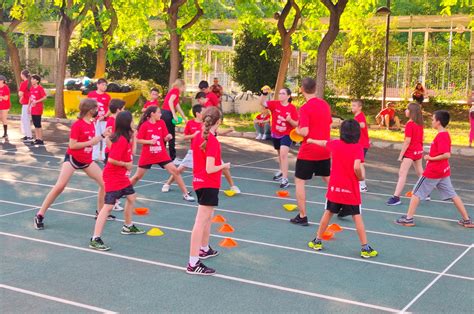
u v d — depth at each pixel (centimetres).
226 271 773
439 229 1012
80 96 2905
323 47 2370
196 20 2714
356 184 839
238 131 2312
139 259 817
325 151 990
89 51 3741
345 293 702
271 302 669
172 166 1160
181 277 747
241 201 1195
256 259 826
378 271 786
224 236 941
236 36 3356
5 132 1998
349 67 3094
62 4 2666
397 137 2208
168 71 3612
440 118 994
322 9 2805
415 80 3175
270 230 980
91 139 946
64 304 652
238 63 3338
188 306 652
